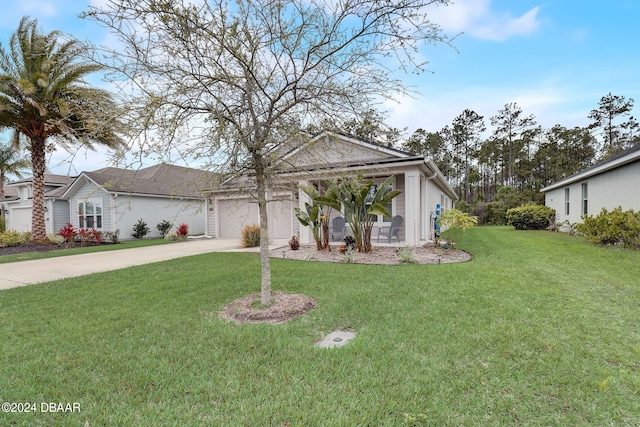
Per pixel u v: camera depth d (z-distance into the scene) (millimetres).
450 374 2566
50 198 17875
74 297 5004
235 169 4297
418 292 4844
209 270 6980
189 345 3168
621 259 7410
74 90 3697
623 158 10141
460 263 7191
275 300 4547
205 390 2402
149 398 2320
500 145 40625
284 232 13953
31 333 3557
